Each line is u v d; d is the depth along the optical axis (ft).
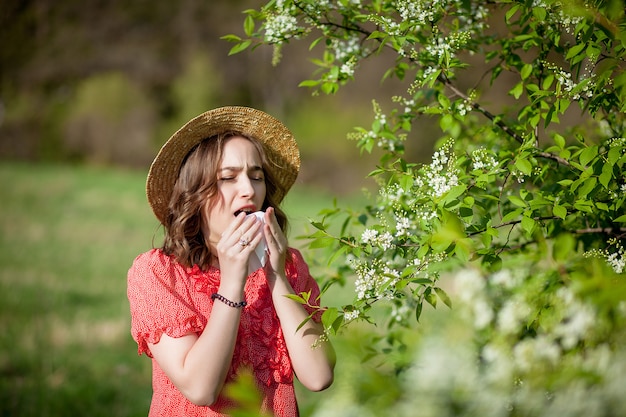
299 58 81.82
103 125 86.43
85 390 16.17
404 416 2.89
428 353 3.04
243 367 6.21
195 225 6.73
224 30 91.45
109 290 26.73
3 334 20.40
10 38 97.66
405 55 7.61
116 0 97.19
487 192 8.15
